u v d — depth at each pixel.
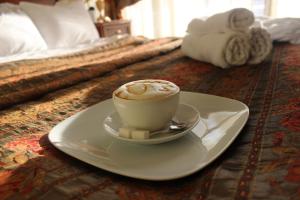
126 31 2.58
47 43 1.75
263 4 2.42
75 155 0.37
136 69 0.97
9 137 0.48
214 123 0.44
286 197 0.28
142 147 0.39
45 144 0.44
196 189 0.31
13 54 1.51
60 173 0.35
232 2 2.55
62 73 0.89
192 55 1.04
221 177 0.32
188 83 0.75
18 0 1.86
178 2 2.74
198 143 0.39
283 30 1.25
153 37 2.93
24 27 1.60
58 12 1.84
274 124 0.44
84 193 0.31
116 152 0.38
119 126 0.44
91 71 0.89
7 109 0.64
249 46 0.89
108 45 1.57
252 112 0.51
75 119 0.49
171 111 0.40
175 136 0.38
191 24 1.07
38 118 0.57
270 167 0.33
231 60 0.88
